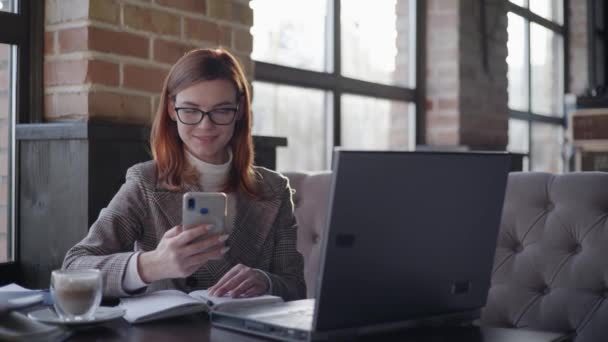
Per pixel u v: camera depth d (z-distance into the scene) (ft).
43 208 6.63
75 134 6.30
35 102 6.86
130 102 6.89
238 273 4.68
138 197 5.13
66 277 3.72
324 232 3.17
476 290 3.83
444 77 13.37
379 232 3.30
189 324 3.84
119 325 3.83
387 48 12.60
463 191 3.61
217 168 5.22
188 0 7.43
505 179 3.82
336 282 3.23
